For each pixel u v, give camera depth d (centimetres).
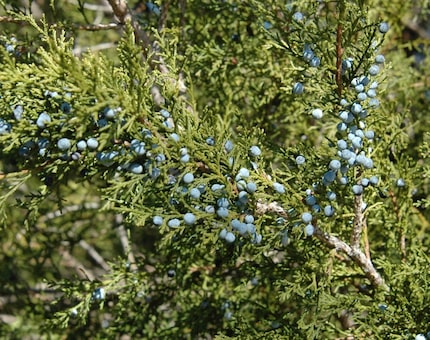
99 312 75
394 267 59
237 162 52
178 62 68
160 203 52
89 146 50
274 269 61
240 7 70
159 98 68
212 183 53
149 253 70
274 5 63
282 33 65
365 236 59
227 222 50
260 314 68
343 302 56
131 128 50
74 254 115
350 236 59
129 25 49
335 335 64
